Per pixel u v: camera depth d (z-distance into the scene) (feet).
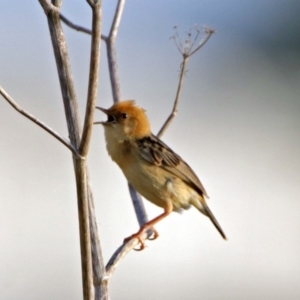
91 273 24.85
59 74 26.16
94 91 23.27
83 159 24.06
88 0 22.49
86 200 24.43
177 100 37.32
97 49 22.94
